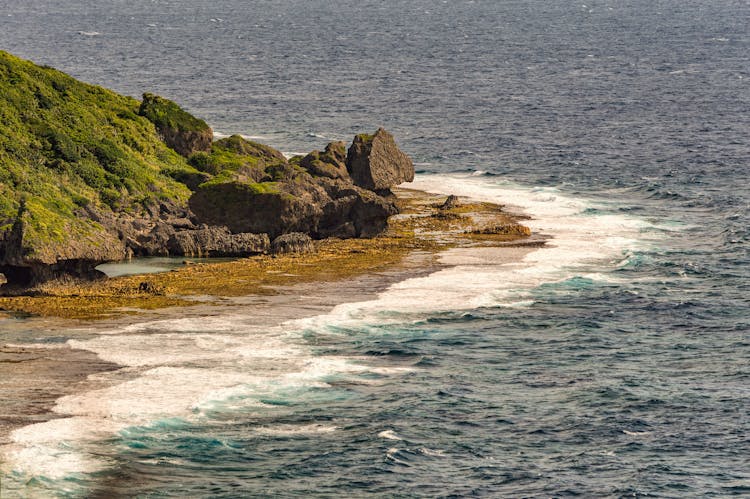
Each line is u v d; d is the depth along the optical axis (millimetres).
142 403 71812
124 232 110688
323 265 106562
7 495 59750
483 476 64438
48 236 95500
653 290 100375
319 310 92188
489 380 78625
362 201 118125
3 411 69812
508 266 106875
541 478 64250
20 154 119250
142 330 86062
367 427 70062
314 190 119812
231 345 83125
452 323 90062
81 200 114688
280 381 76562
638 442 68938
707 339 88000
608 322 91438
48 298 93938
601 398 75562
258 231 115500
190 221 118812
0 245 95250
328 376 77938
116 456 64812
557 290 99688
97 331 85625
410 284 100125
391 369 79875
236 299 94938
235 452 66125
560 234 120438
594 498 62031
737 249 115375
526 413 73000
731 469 65438
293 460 65438
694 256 112438
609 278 104000
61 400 71812
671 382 78688
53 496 59969
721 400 75312
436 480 63812
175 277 101750
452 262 108062
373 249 112812
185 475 63219
